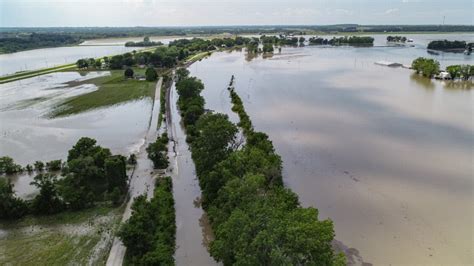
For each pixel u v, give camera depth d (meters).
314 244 31.45
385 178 62.78
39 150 77.75
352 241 46.22
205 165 59.16
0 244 45.62
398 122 92.25
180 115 104.38
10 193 53.00
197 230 49.16
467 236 46.91
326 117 97.25
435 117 95.94
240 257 31.59
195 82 114.00
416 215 51.69
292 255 31.06
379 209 53.41
